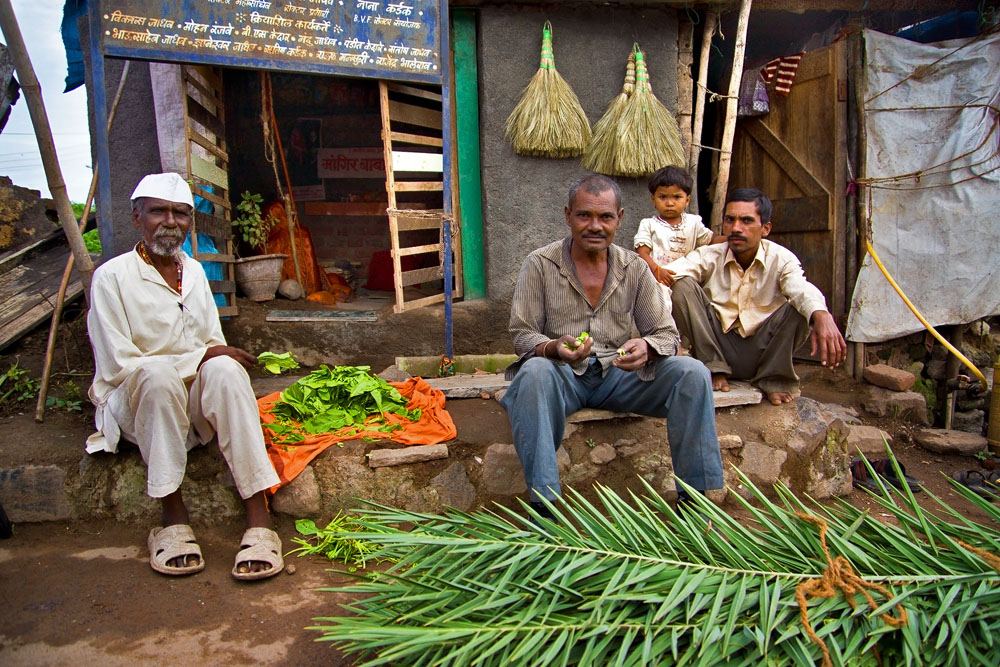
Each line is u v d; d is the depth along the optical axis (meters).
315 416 3.29
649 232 4.20
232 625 2.34
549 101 4.48
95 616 2.35
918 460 4.64
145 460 2.74
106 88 4.20
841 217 5.25
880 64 5.05
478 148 4.73
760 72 5.52
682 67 4.95
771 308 3.61
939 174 5.11
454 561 2.09
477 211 4.77
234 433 2.71
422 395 3.52
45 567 2.66
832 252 5.29
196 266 3.09
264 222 5.09
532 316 3.04
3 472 2.96
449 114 4.14
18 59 3.07
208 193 4.23
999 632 1.81
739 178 5.94
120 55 3.59
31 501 2.97
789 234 5.66
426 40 4.06
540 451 2.68
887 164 5.11
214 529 2.99
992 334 5.71
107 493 3.00
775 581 1.94
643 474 3.41
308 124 6.17
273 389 3.93
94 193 4.05
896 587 1.90
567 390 2.97
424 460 3.16
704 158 6.27
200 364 2.82
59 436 3.23
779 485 2.29
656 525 2.10
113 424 2.81
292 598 2.52
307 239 5.44
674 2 4.71
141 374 2.62
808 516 2.06
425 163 4.52
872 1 5.17
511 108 4.62
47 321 4.27
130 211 4.25
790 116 5.50
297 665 2.15
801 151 5.44
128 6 3.58
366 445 3.15
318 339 4.37
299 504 3.03
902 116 5.08
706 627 1.76
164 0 3.62
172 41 3.65
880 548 2.10
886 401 5.09
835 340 3.19
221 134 4.65
